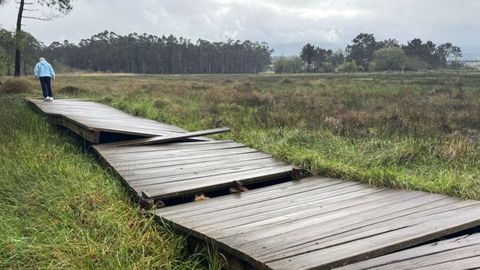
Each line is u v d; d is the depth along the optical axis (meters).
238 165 6.59
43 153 6.63
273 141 8.38
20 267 3.55
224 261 3.69
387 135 8.65
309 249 3.46
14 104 12.86
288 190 5.43
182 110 13.05
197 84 27.67
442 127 10.11
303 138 8.41
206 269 3.84
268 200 5.00
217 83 30.11
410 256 3.33
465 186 5.18
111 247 3.88
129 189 5.44
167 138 8.36
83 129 8.22
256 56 125.75
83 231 4.14
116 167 6.30
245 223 4.18
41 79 13.72
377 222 4.07
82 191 5.00
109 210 4.61
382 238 3.64
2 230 4.06
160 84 26.45
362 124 10.35
